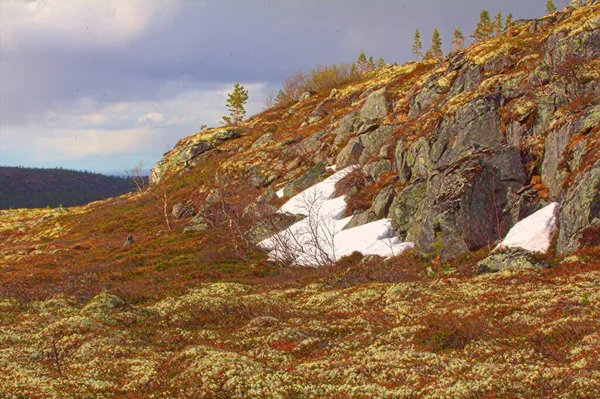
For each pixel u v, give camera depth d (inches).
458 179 1576.0
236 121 6141.7
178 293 1483.8
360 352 757.3
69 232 3553.2
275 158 3624.5
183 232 2738.7
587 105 1513.3
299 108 5132.9
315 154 3339.1
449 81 2596.0
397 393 580.1
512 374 586.6
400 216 1856.5
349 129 3230.8
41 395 637.9
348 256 1756.9
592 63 1665.8
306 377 665.0
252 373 677.9
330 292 1222.9
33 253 2819.9
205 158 4441.4
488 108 1878.7
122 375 740.7
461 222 1488.7
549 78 1873.8
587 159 1284.4
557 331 701.3
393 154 2359.7
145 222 3371.1
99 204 4603.8
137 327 1039.0
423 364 669.3
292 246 2030.0
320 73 5999.0
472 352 702.5
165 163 4731.8
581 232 1159.6
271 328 933.2
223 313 1100.5
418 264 1489.9
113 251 2615.7
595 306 781.3
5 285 1876.2
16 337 964.0
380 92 3149.6
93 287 1753.2
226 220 2726.4
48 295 1508.4
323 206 2377.0
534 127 1726.1
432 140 2025.1
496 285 1029.8
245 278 1793.8
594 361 574.2
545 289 935.0
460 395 550.9
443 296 1016.2
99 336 928.9
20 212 5059.1
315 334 876.0
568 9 2699.3
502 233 1482.5
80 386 685.9
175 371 726.5
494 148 1664.6
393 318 919.0
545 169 1537.9
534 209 1471.5
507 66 2316.7
